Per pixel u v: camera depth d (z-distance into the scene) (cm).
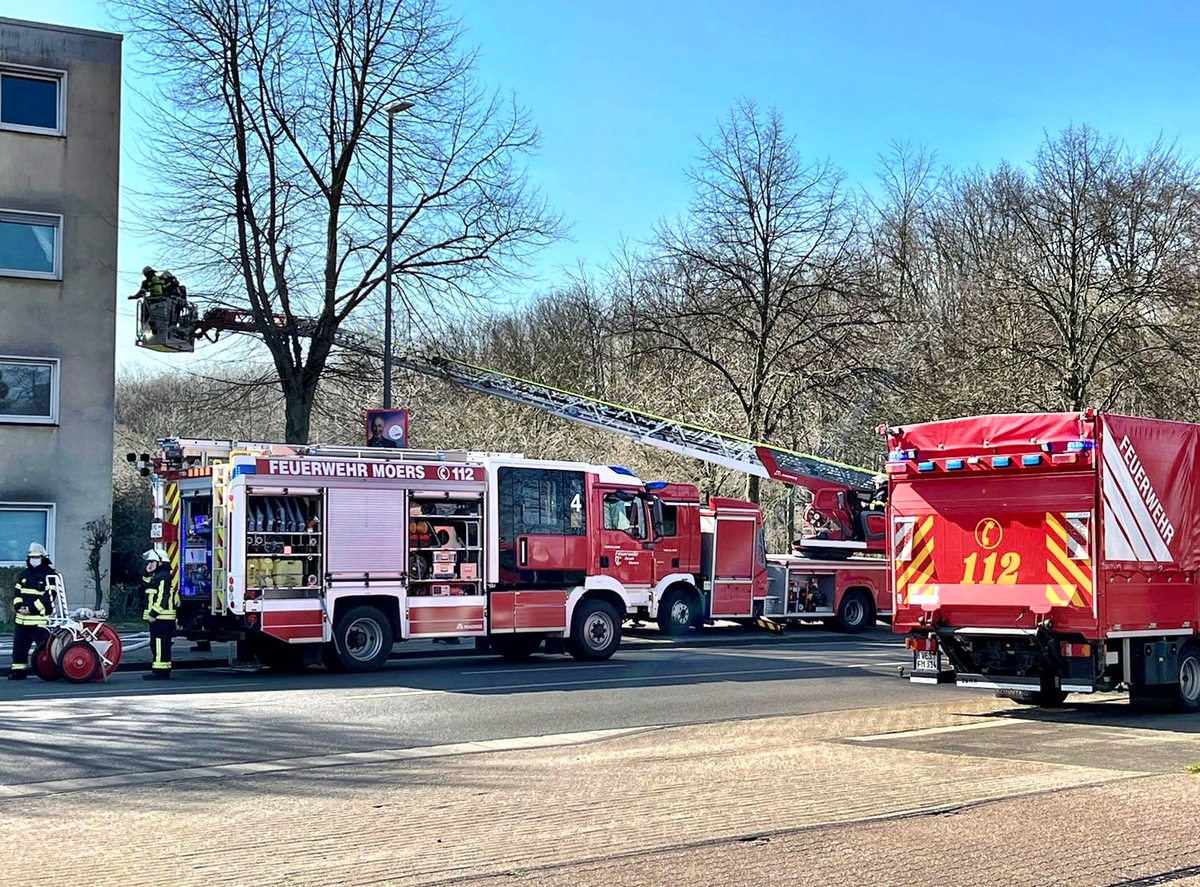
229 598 1705
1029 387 3200
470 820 790
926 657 1395
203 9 2770
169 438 1869
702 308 3503
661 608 2462
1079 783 892
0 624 2519
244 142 2855
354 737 1189
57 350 2825
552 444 4159
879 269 4462
